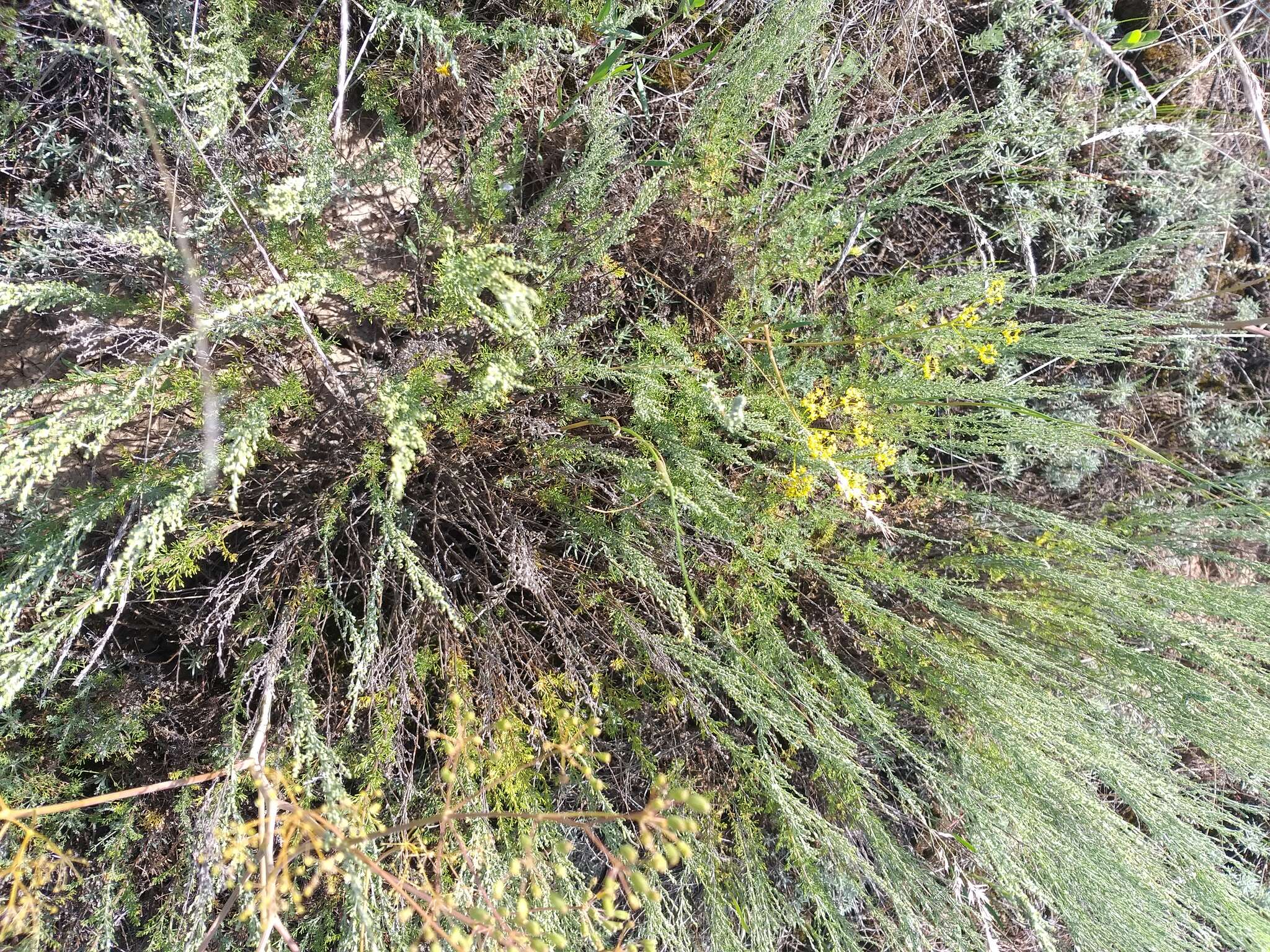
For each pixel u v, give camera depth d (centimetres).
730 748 221
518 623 225
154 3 200
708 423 233
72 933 203
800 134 239
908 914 205
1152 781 218
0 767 191
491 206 216
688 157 238
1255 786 239
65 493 207
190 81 162
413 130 238
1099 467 310
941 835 253
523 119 251
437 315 214
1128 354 317
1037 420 245
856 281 252
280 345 218
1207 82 327
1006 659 256
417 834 192
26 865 178
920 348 257
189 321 200
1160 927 212
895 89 289
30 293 157
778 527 224
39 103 194
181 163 191
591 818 196
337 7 216
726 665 232
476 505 228
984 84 299
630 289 257
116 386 184
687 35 261
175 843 212
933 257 299
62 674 199
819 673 248
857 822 244
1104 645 242
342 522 220
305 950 208
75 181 204
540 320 215
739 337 246
